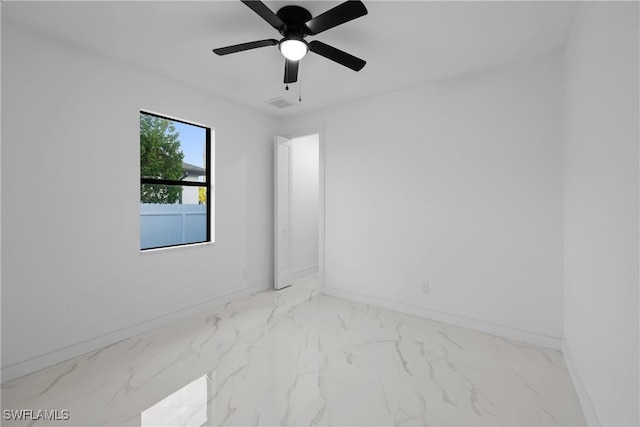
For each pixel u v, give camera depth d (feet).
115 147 8.11
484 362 7.17
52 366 6.95
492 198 8.70
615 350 4.20
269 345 8.03
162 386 6.21
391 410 5.52
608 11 4.39
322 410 5.52
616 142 4.16
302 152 15.57
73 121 7.34
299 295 12.37
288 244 13.75
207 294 10.64
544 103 7.90
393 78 9.41
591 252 5.25
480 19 6.37
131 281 8.50
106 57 7.95
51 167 6.99
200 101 10.25
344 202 11.82
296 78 7.56
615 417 4.20
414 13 6.18
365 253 11.32
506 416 5.35
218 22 6.55
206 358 7.34
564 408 5.56
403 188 10.37
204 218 11.37
